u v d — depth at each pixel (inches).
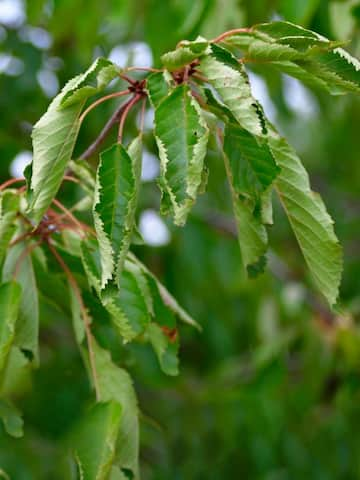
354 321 173.6
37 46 183.9
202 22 123.8
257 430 181.6
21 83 182.2
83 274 87.0
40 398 181.2
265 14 124.3
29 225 85.5
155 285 84.6
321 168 268.5
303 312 172.6
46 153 70.1
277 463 180.9
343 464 180.1
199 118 66.9
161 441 187.6
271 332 179.2
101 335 86.6
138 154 73.9
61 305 93.0
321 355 169.0
